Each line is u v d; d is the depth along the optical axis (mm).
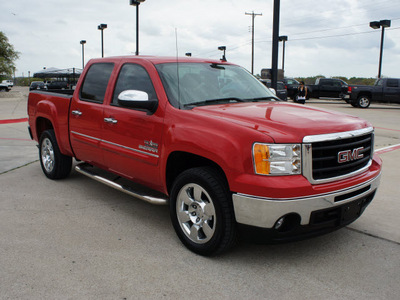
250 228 3115
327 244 3801
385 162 7285
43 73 29750
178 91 3910
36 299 2803
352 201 3334
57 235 3920
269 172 2990
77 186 5641
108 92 4582
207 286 3021
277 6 9766
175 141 3537
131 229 4121
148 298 2848
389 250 3680
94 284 3016
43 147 6043
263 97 4453
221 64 4742
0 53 41312
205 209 3393
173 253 3576
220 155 3164
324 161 3162
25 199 5031
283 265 3375
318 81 27344
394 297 2898
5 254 3479
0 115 15797
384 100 22312
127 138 4168
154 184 4027
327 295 2916
